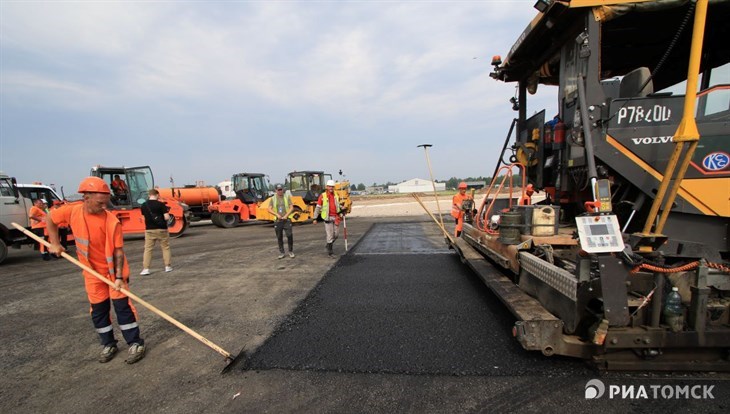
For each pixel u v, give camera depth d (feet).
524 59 15.53
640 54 13.35
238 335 12.19
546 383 8.45
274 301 15.80
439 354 10.17
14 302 17.30
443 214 61.67
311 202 54.13
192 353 11.01
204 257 28.09
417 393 8.30
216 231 49.80
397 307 14.29
